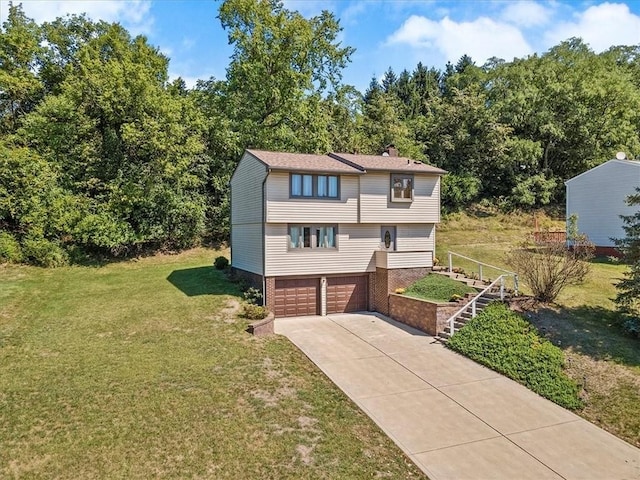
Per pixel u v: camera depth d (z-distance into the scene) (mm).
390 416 11719
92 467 8875
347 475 9070
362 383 13672
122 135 28172
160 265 28375
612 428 11672
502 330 16609
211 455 9430
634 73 50281
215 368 13773
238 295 21109
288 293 21375
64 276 24266
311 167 20562
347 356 15922
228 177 34406
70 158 29344
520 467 9727
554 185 43656
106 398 11562
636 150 42469
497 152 43500
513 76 47906
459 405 12539
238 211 24812
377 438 10602
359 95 40531
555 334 16266
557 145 46062
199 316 18297
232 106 33938
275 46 32594
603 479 9438
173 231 31391
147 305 19391
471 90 47281
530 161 44000
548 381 13719
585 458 10219
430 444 10484
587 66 45594
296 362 14906
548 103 44500
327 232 21875
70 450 9375
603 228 28828
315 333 18641
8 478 8477
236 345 15781
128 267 27516
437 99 49750
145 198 29312
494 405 12633
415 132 50125
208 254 31781
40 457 9125
